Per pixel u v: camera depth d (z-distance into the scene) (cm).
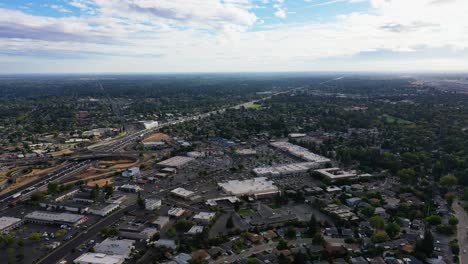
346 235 19950
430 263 17038
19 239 19950
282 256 17262
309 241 19325
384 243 18862
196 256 17325
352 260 17175
